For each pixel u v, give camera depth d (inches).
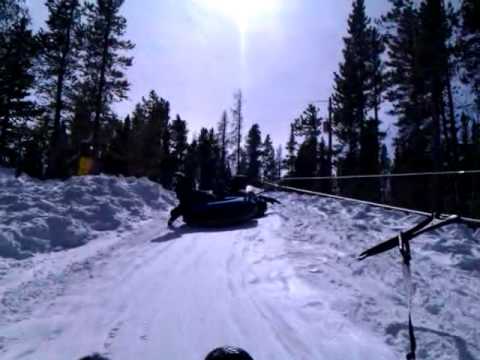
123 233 289.1
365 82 1040.2
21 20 768.3
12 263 205.6
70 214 300.5
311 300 141.4
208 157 1672.0
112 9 1002.1
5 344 119.6
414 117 871.7
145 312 140.3
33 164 732.7
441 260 202.5
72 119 1046.4
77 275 186.7
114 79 1031.6
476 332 116.3
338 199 454.3
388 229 269.9
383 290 150.7
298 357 106.0
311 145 1304.1
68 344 118.8
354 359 103.3
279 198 522.9
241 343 114.7
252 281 167.0
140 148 1318.9
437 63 695.1
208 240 257.3
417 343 109.6
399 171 874.1
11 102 932.0
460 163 804.0
